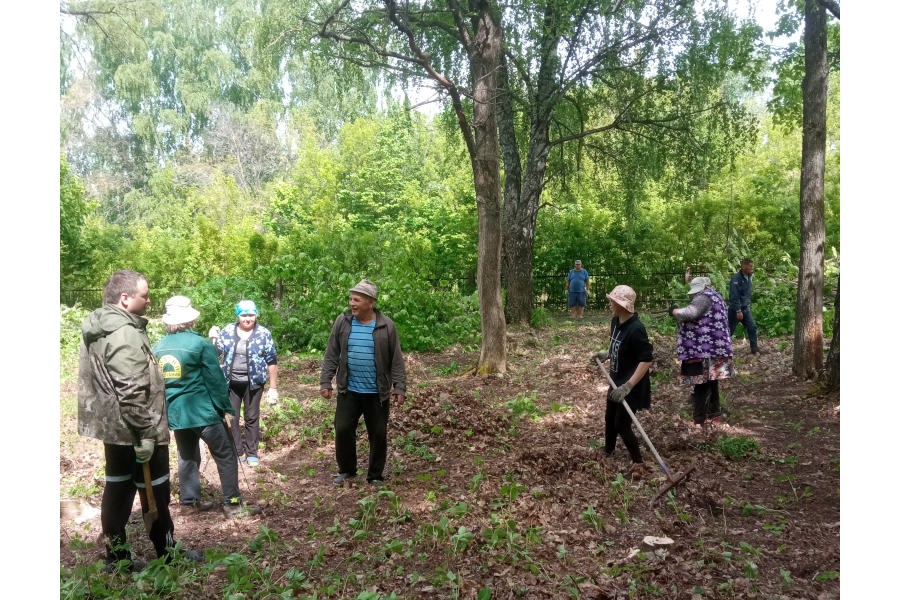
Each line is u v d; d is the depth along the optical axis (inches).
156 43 1875.0
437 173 1529.3
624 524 189.8
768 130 1219.2
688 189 772.0
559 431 305.9
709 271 871.1
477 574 160.9
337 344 238.7
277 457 279.6
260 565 168.2
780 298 611.5
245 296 593.0
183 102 1923.0
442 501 208.2
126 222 1774.1
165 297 913.5
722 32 595.2
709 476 232.4
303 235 880.3
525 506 200.4
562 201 987.9
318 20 474.6
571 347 561.9
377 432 232.7
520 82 704.4
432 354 560.7
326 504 215.8
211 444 207.2
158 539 165.5
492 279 446.6
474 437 292.8
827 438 275.9
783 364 449.4
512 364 492.1
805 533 183.0
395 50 551.2
